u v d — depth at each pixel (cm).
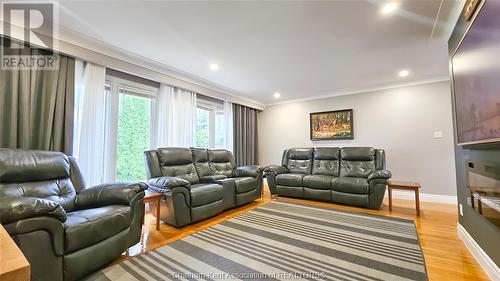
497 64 125
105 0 186
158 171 303
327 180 374
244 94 503
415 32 234
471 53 161
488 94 136
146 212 320
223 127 490
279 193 427
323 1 186
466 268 170
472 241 193
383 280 155
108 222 172
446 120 382
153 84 356
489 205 155
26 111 219
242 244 214
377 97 447
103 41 259
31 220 128
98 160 275
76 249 151
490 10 131
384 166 383
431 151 394
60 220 141
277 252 198
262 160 598
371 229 251
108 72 301
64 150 245
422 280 155
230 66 335
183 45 267
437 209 333
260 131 605
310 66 333
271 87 448
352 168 407
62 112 245
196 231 250
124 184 208
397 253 194
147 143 351
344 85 434
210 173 370
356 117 468
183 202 262
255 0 185
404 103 419
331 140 499
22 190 176
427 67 337
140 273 166
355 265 175
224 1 187
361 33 237
